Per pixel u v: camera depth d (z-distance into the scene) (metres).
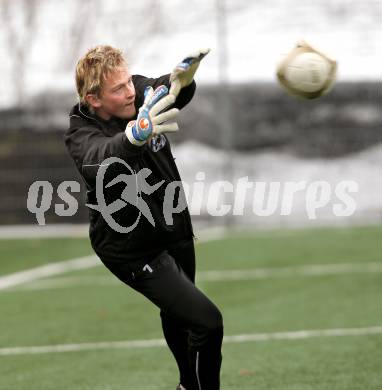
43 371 22.34
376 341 24.33
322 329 26.27
